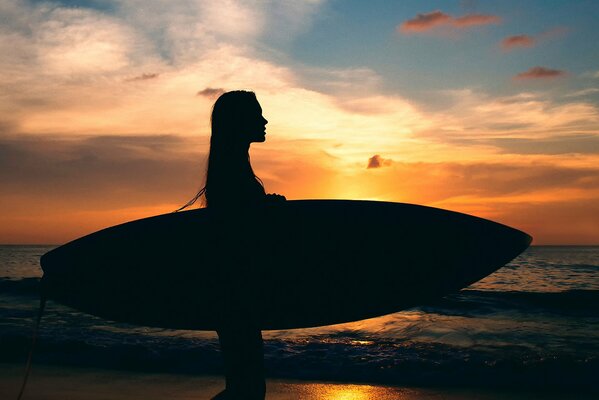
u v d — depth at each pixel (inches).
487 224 130.2
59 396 177.0
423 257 123.8
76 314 360.5
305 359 230.8
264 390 95.6
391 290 121.6
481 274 124.6
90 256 125.8
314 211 121.0
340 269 116.4
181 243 115.3
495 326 325.7
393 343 265.7
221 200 101.3
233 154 102.4
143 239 121.3
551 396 182.2
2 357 232.7
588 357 235.0
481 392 186.9
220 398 94.1
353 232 120.6
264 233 106.5
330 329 308.0
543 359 230.4
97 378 201.0
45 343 254.4
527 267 1019.3
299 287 111.7
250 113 103.6
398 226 125.0
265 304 106.6
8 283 558.6
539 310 397.7
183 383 194.2
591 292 488.1
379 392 186.1
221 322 99.3
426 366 219.6
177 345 253.8
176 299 116.2
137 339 270.8
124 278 121.6
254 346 97.0
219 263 103.0
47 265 130.6
